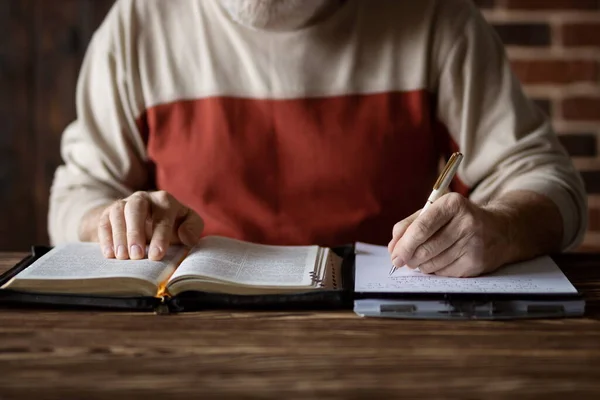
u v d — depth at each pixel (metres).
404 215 1.34
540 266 0.97
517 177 1.23
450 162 0.93
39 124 2.22
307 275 0.89
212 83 1.33
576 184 1.22
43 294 0.86
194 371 0.70
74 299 0.85
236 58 1.33
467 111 1.30
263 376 0.69
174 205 1.02
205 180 1.33
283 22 1.26
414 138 1.32
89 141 1.37
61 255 0.97
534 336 0.77
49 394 0.66
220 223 1.33
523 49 2.11
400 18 1.31
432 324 0.81
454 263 0.91
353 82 1.31
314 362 0.71
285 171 1.32
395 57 1.31
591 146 2.13
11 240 2.26
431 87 1.32
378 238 1.33
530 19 2.09
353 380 0.68
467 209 0.91
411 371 0.69
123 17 1.37
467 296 0.83
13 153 2.23
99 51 1.38
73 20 2.18
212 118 1.33
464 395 0.65
